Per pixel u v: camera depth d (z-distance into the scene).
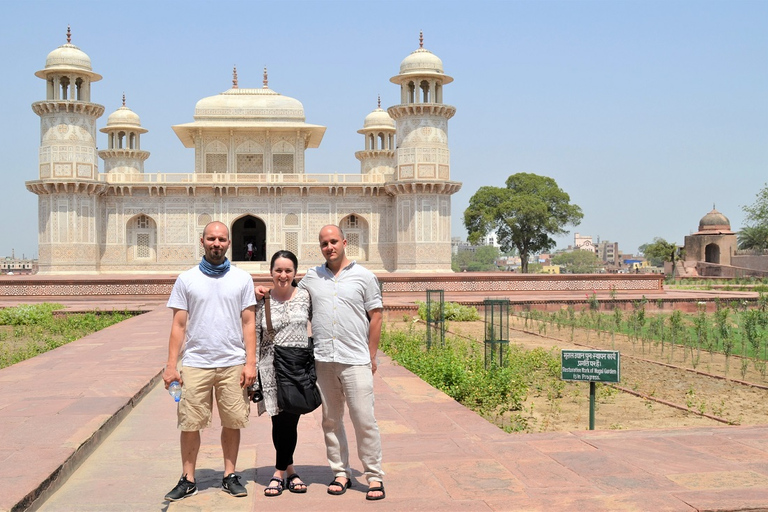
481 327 14.11
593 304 17.34
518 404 6.64
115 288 20.88
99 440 4.75
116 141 34.00
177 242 29.62
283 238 29.98
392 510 3.39
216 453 4.54
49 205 27.92
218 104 30.98
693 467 3.98
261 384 3.64
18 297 20.64
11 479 3.59
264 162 31.30
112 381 6.70
